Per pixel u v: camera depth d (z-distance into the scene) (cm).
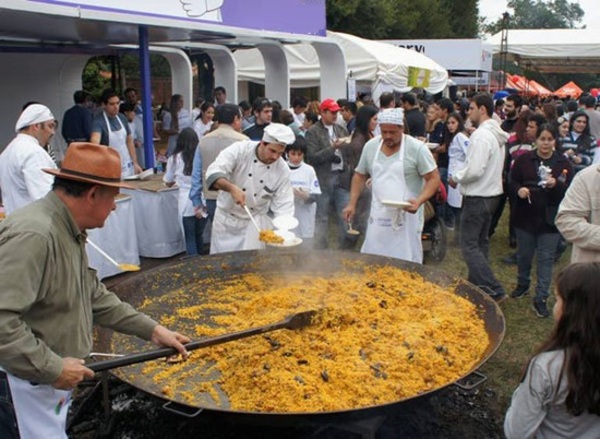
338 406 239
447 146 791
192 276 397
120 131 735
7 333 186
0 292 187
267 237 400
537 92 3009
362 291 366
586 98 923
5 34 859
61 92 1235
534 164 510
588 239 324
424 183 445
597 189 324
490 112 535
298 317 294
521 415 190
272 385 254
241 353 287
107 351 301
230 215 448
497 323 309
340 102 919
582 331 177
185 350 239
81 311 217
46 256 196
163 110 1519
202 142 528
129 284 358
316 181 580
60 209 206
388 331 306
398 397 246
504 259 678
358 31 2934
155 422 322
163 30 776
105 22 645
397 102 1328
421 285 379
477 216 524
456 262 668
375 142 455
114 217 576
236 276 408
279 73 1052
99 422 324
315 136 692
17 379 217
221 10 790
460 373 269
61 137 1175
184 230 636
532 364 187
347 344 288
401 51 1467
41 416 222
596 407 176
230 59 1154
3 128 1159
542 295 511
